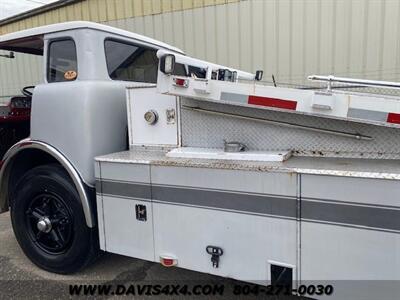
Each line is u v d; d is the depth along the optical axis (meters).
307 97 1.83
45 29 2.57
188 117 2.24
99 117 2.44
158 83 2.13
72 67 2.48
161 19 6.22
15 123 3.82
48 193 2.63
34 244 2.79
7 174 2.85
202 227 2.01
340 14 4.75
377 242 1.59
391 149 1.81
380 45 4.58
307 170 1.69
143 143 2.40
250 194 1.85
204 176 1.95
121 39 2.68
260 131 2.07
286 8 5.08
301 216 1.74
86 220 2.44
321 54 4.95
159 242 2.16
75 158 2.41
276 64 5.29
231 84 1.99
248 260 1.91
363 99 1.73
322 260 1.73
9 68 7.52
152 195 2.13
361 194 1.60
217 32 5.70
